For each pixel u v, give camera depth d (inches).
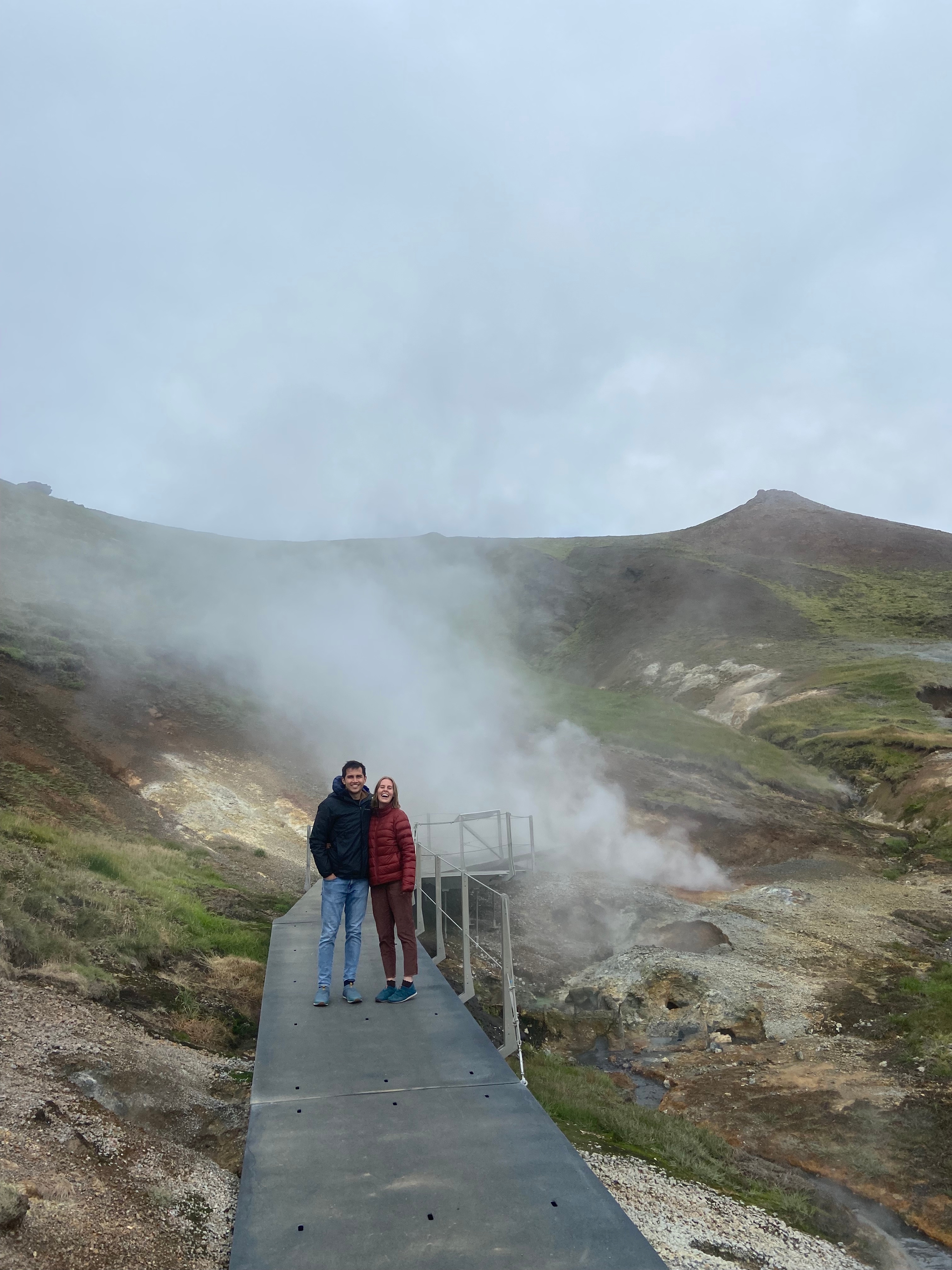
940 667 2041.1
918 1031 473.1
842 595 3336.6
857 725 1672.0
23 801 649.0
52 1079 195.9
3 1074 186.4
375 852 249.8
